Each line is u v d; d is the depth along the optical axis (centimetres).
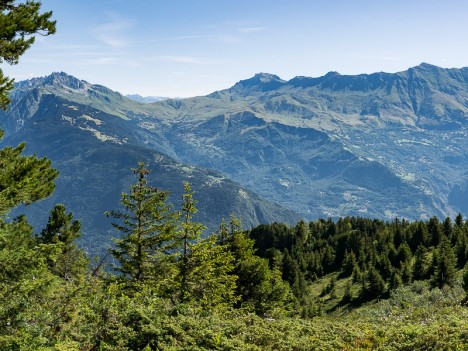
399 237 12138
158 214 2538
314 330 1745
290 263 11162
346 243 13088
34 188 1508
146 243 2516
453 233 10588
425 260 8981
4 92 1418
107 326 1339
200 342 1398
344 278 11131
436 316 1902
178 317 1553
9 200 1399
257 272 3800
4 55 1357
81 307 1350
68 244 4269
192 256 2634
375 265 10469
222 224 3950
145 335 1334
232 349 1353
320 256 12912
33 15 1362
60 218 4509
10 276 1195
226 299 3128
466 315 1742
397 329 1608
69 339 1192
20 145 1647
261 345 1491
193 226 2683
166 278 2523
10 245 1421
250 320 1877
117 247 2608
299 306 7531
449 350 1271
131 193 2530
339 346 1509
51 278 1227
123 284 2422
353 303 8775
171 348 1273
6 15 1288
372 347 1483
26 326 1086
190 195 2703
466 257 8419
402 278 8844
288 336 1576
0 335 1030
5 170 1499
